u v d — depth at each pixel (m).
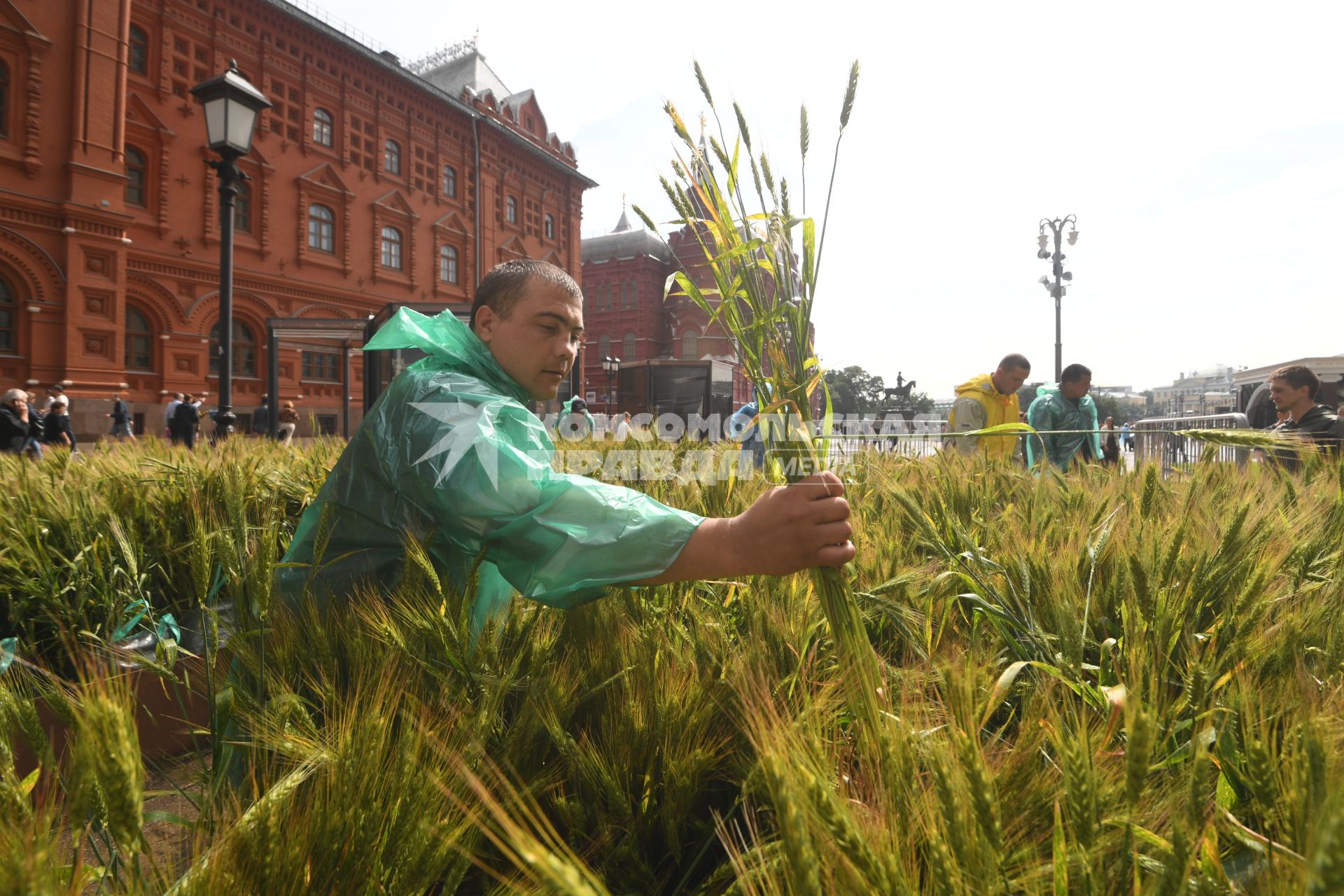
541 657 0.88
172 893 0.50
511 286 1.33
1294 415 4.01
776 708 0.69
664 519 0.89
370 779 0.59
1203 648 0.84
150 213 20.05
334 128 25.55
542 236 35.84
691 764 0.72
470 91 32.38
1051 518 1.45
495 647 0.86
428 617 0.83
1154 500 1.42
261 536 0.97
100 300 17.75
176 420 16.55
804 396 0.91
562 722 0.83
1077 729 0.59
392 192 27.45
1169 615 0.83
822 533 0.78
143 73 19.97
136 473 2.42
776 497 0.81
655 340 52.19
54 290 17.06
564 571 0.91
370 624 0.89
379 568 1.16
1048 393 4.75
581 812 0.71
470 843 0.61
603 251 54.03
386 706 0.69
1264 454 1.86
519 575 0.97
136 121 19.67
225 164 6.79
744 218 0.96
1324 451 2.00
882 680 0.74
